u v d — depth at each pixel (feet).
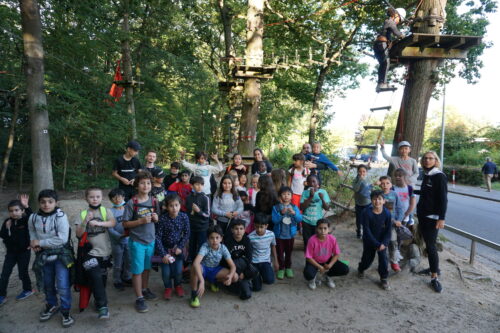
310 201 15.98
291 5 43.70
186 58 47.85
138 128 39.78
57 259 10.62
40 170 23.94
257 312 11.75
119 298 12.59
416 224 17.48
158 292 13.19
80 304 11.27
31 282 13.88
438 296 13.24
